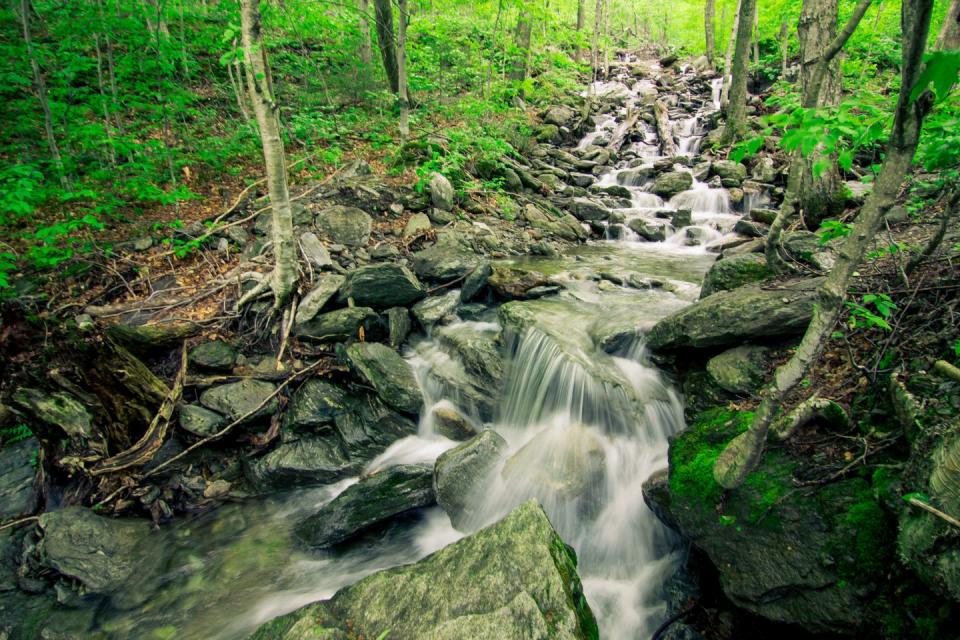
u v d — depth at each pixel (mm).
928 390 2809
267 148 5156
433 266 7141
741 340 4266
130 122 8844
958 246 3947
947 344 3051
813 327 2117
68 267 6160
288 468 4887
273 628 2738
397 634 2566
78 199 7223
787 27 16062
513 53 15758
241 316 5902
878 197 1792
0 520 4297
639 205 11391
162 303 5945
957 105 3154
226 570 4102
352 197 8430
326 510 4430
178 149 7988
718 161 12070
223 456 5078
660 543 3855
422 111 12188
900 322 3457
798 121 2205
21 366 4809
